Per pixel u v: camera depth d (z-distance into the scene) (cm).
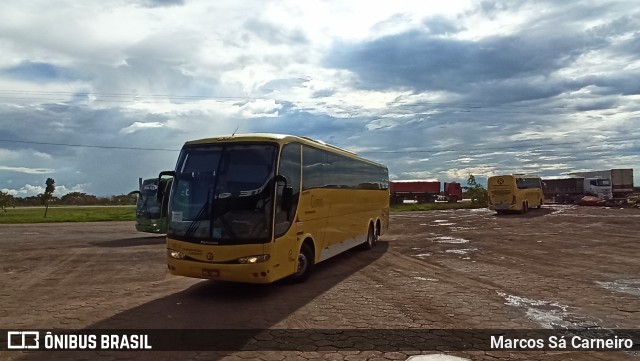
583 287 884
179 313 713
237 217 783
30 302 802
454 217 3291
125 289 909
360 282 961
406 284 932
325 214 1071
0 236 2198
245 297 824
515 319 664
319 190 1034
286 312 714
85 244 1808
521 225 2414
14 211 5062
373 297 816
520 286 897
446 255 1358
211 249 776
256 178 806
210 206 795
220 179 812
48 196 3953
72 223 3288
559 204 5166
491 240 1736
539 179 4050
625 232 1945
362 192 1422
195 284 955
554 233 1952
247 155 828
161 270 1153
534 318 669
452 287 896
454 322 650
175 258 808
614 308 724
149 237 2125
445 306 743
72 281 1007
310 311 718
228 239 773
